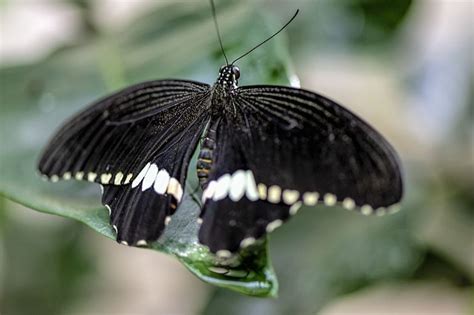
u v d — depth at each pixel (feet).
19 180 1.58
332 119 1.43
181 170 1.47
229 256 1.43
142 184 1.47
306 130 1.44
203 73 1.62
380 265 1.77
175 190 1.46
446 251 1.81
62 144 1.50
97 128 1.51
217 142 1.46
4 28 1.90
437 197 1.85
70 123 1.51
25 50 2.00
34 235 1.90
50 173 1.50
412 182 1.84
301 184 1.42
